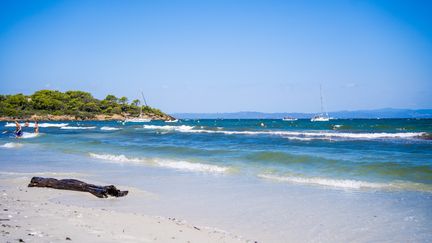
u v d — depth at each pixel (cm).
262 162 2089
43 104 17575
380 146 2798
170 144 3447
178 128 7188
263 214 1040
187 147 2941
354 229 902
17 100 17112
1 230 639
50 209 909
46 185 1339
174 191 1368
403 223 948
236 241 763
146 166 2073
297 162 2027
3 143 3816
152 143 3625
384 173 1650
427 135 3684
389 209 1084
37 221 745
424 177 1540
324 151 2530
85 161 2317
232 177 1683
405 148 2619
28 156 2617
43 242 580
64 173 1795
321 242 809
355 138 3672
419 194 1272
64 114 17650
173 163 2145
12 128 8450
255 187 1442
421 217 998
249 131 5553
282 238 832
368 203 1162
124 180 1616
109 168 1997
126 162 2261
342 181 1521
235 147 2978
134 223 828
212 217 1009
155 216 991
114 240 642
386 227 916
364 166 1800
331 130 5697
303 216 1018
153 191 1367
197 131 5788
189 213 1052
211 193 1330
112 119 18212
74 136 4969
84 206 1092
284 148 2798
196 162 2155
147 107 19512
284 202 1186
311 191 1357
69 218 805
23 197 1152
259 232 875
